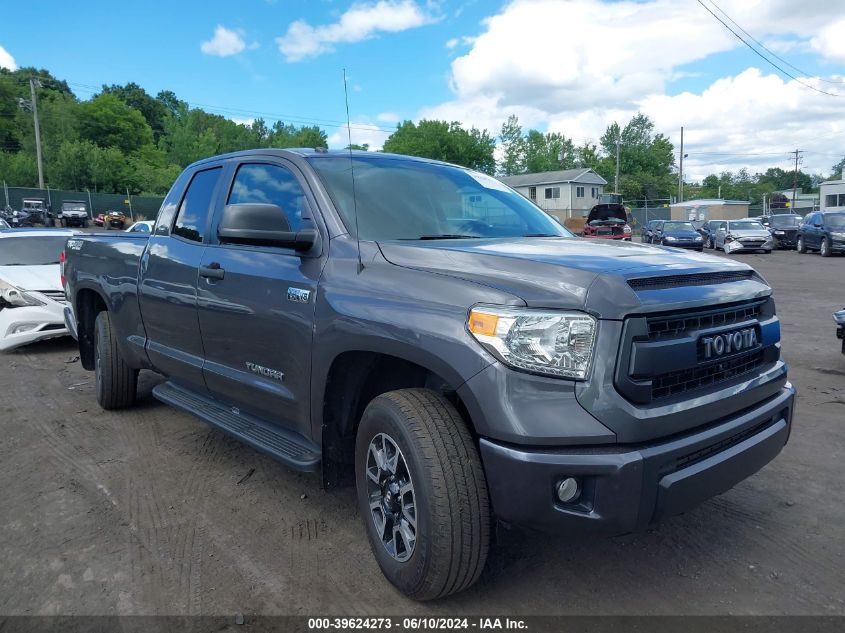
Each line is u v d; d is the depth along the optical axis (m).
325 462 3.15
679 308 2.51
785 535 3.31
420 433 2.56
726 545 3.22
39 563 3.13
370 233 3.24
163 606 2.77
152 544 3.30
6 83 76.19
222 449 4.66
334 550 3.23
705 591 2.83
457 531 2.50
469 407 2.44
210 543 3.31
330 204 3.31
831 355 7.38
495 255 2.77
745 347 2.82
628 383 2.36
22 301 8.11
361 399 3.20
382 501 2.87
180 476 4.18
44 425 5.27
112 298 5.14
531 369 2.35
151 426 5.20
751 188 123.31
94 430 5.12
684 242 28.39
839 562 3.05
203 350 4.05
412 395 2.72
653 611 2.69
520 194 4.38
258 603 2.79
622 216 27.69
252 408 3.75
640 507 2.35
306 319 3.14
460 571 2.54
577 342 2.35
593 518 2.35
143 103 113.44
